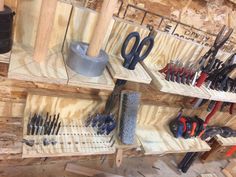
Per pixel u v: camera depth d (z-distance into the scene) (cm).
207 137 156
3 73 96
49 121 104
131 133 115
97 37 77
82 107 117
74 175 147
